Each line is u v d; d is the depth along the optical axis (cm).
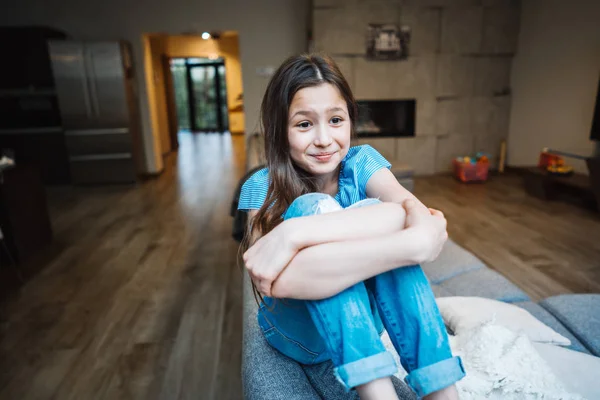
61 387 182
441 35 530
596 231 346
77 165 554
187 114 1283
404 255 68
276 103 83
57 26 570
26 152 556
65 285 277
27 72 551
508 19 534
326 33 516
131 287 274
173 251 334
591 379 106
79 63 522
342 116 83
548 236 337
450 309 136
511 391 96
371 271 68
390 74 536
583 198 413
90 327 228
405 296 72
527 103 538
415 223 72
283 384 86
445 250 202
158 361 199
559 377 107
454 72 544
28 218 321
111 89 534
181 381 185
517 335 111
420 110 551
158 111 779
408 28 524
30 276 291
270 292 71
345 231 71
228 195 504
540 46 508
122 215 432
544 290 250
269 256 70
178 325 229
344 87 83
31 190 326
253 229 89
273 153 87
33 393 179
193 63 1225
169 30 579
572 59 467
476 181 531
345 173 94
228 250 334
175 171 657
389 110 566
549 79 500
